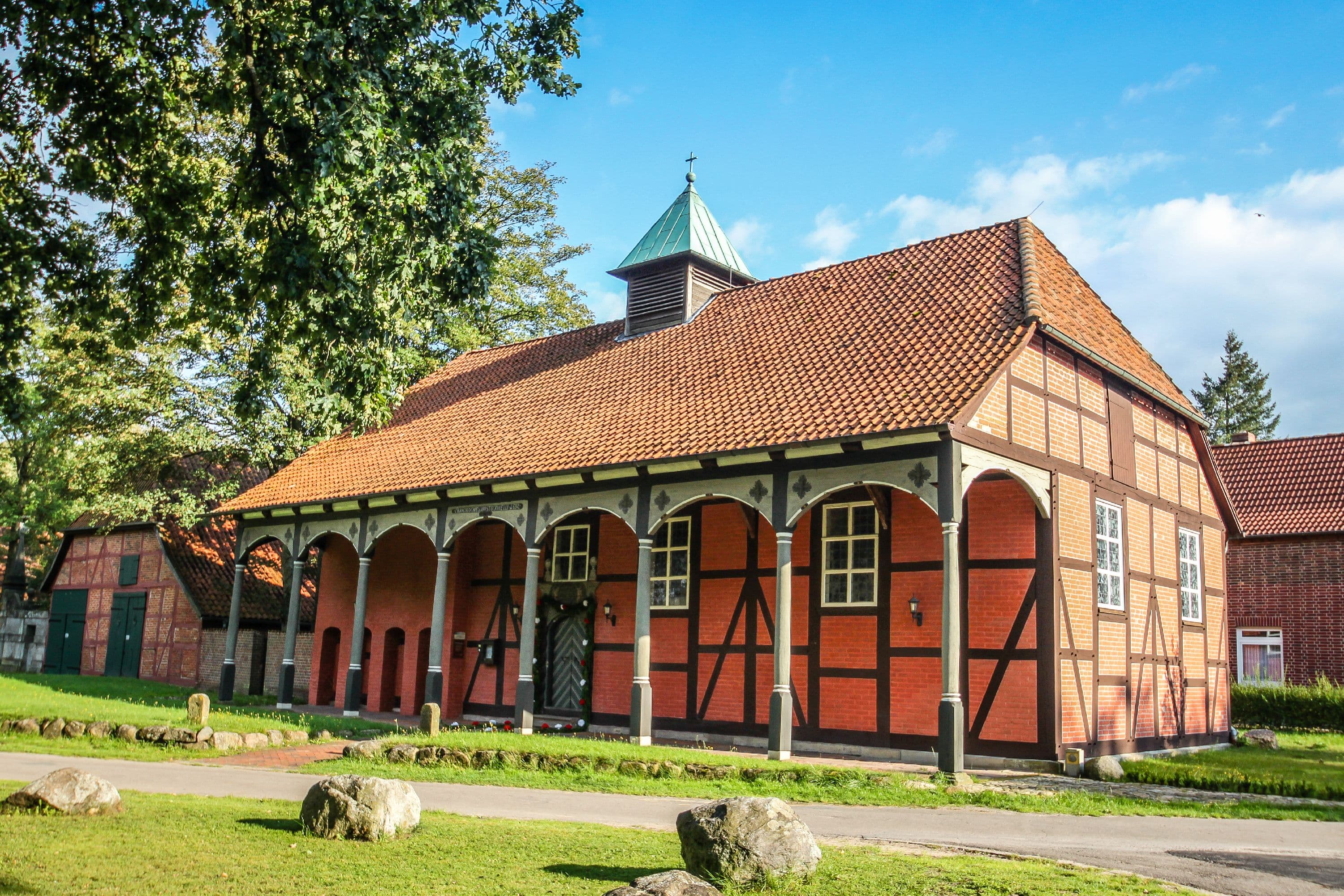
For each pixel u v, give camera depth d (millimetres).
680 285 22625
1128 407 18078
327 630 25797
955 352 15367
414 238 10422
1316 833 10086
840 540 16922
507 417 21922
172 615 29766
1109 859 8477
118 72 9953
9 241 9742
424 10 9883
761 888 6816
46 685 23891
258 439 25625
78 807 8711
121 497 25734
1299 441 28375
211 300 10750
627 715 19516
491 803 10883
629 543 20125
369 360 10859
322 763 14141
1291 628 25188
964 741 14016
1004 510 15344
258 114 9891
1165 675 17859
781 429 15312
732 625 18078
